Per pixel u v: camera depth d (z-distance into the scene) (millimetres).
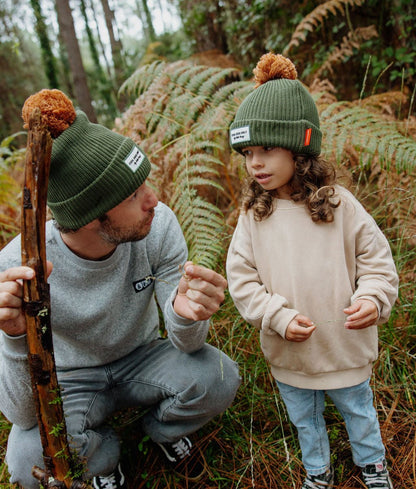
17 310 974
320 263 1220
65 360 1416
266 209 1266
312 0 3150
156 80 2283
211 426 1611
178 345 1332
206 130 2029
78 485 1116
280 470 1431
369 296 1157
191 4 4680
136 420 1680
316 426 1344
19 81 8836
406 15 2750
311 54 3332
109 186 1071
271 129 1170
